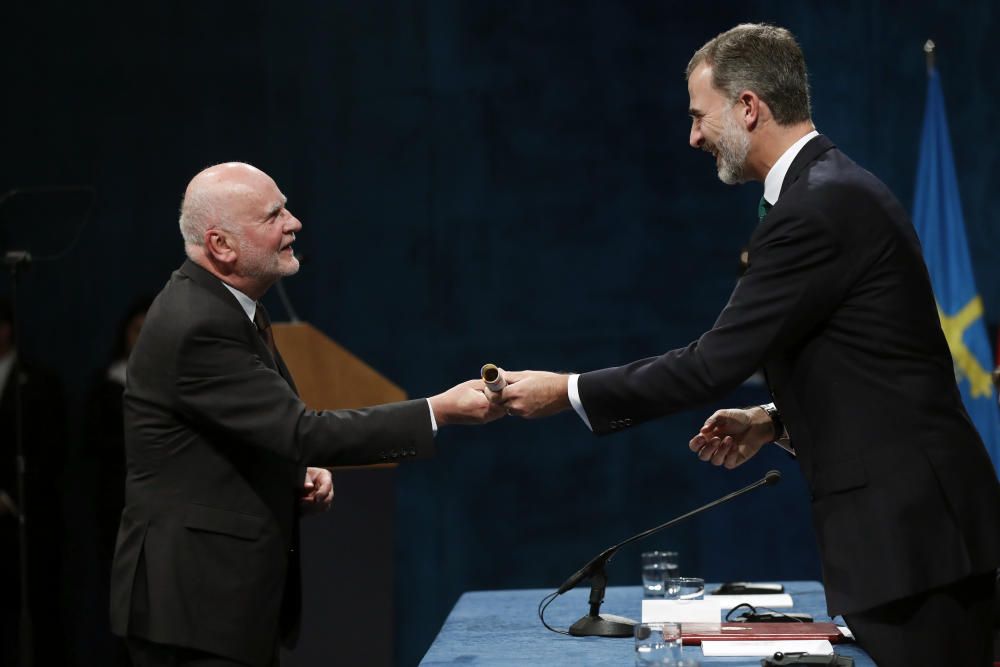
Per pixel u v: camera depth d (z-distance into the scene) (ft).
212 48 63.57
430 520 63.67
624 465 63.26
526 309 63.72
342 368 40.91
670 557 33.24
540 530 63.36
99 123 63.41
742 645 25.00
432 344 63.62
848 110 63.21
